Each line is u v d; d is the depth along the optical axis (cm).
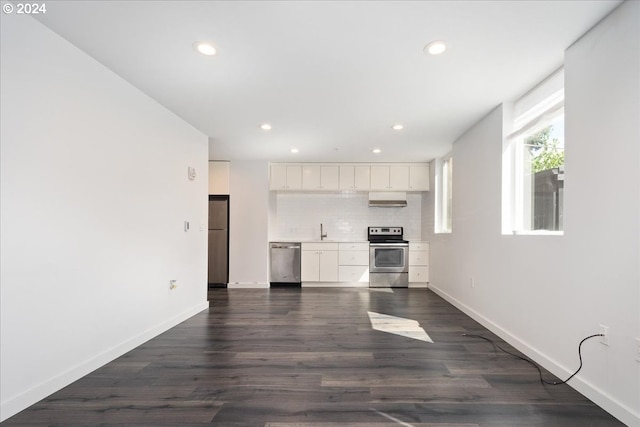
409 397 195
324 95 287
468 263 381
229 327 336
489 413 177
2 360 170
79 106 217
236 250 559
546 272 231
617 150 171
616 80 172
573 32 192
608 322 176
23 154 180
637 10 159
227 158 549
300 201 636
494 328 312
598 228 183
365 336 307
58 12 177
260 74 249
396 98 292
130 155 269
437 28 189
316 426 167
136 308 278
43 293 192
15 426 165
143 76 254
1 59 169
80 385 208
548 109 242
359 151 496
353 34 196
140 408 183
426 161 571
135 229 276
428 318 370
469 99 292
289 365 241
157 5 171
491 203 320
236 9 173
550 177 254
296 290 544
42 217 191
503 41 202
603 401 179
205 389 204
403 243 579
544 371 229
